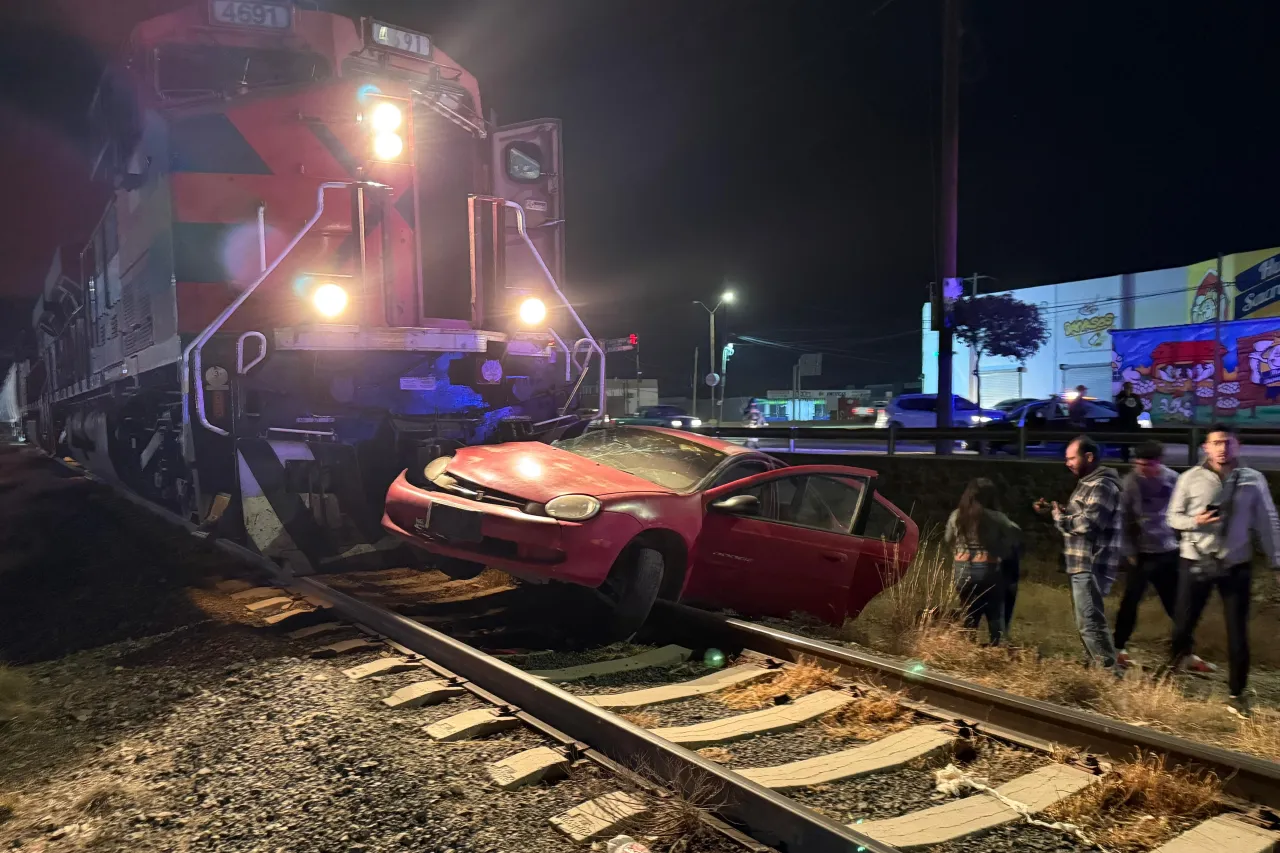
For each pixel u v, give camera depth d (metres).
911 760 3.61
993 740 3.84
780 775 3.43
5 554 8.30
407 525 5.75
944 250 11.98
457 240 8.28
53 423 18.19
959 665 5.17
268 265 7.21
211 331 6.65
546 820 2.96
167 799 3.16
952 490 8.74
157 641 5.26
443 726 3.68
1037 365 31.83
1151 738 3.47
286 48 7.57
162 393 8.97
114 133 8.95
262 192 7.30
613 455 6.64
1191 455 7.46
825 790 3.36
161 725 3.89
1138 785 3.27
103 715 4.08
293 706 4.00
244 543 7.07
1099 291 29.89
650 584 5.23
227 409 7.02
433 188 8.16
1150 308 28.50
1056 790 3.31
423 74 8.20
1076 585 5.26
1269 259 25.11
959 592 5.83
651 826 2.91
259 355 6.62
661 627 5.50
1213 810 3.19
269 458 6.79
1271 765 3.21
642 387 51.75
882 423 24.44
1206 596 5.16
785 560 5.79
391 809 3.01
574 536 4.84
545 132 8.77
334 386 7.05
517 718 3.79
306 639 5.09
